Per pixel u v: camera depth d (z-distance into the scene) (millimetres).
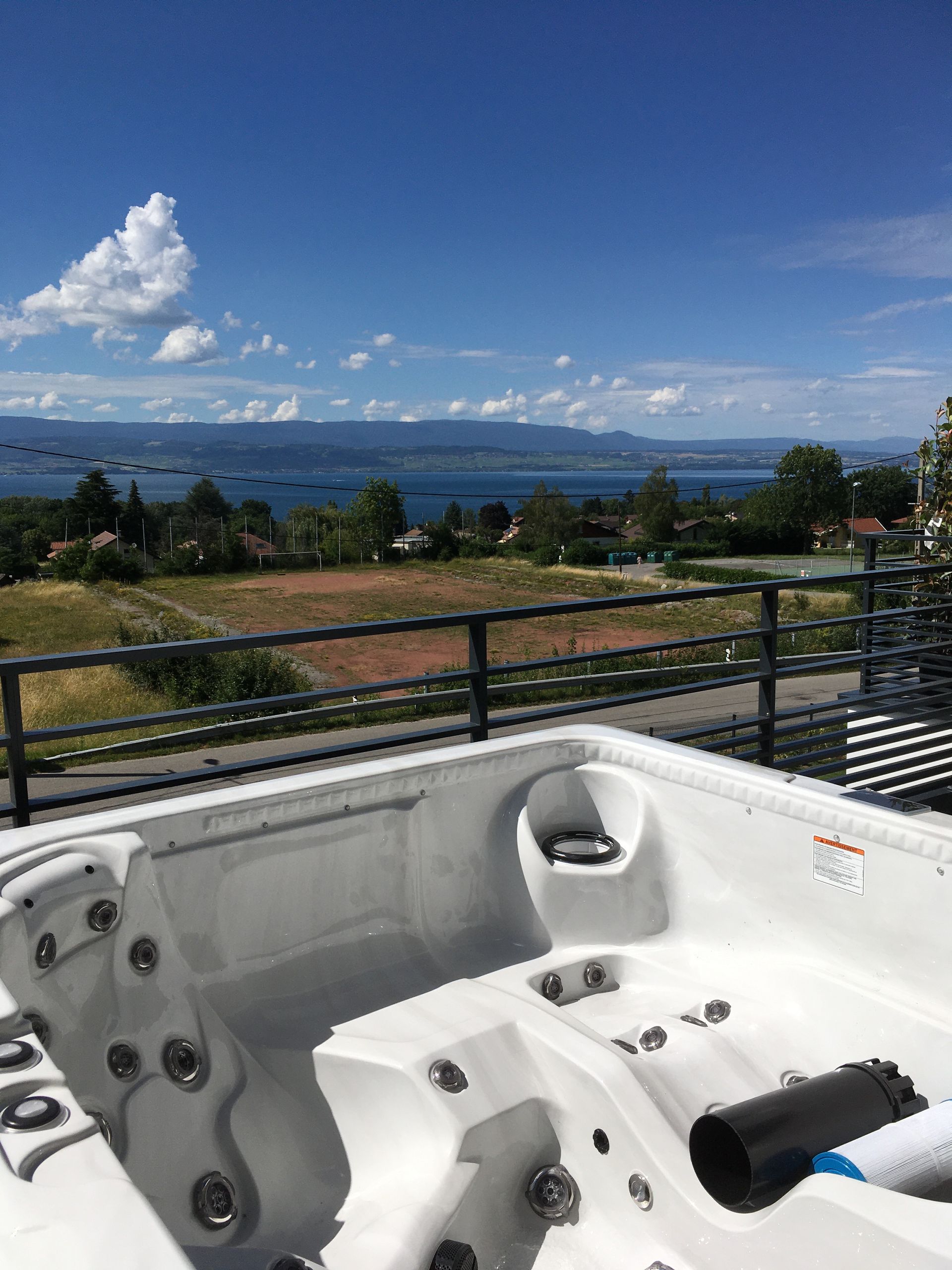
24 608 50562
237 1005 1930
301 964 2051
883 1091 1654
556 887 2365
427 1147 1666
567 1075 1766
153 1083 1656
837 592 51562
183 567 80312
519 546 103250
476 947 2336
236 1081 1781
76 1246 774
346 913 2133
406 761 2244
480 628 3252
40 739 2479
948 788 4391
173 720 2762
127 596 59094
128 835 1724
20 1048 1077
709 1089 1801
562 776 2508
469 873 2357
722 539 106312
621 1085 1689
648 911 2379
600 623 41625
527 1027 1883
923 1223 1204
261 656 17953
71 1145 926
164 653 2605
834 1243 1290
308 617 49188
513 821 2412
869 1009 1887
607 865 2375
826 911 2014
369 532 91625
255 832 1960
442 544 96000
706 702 14578
